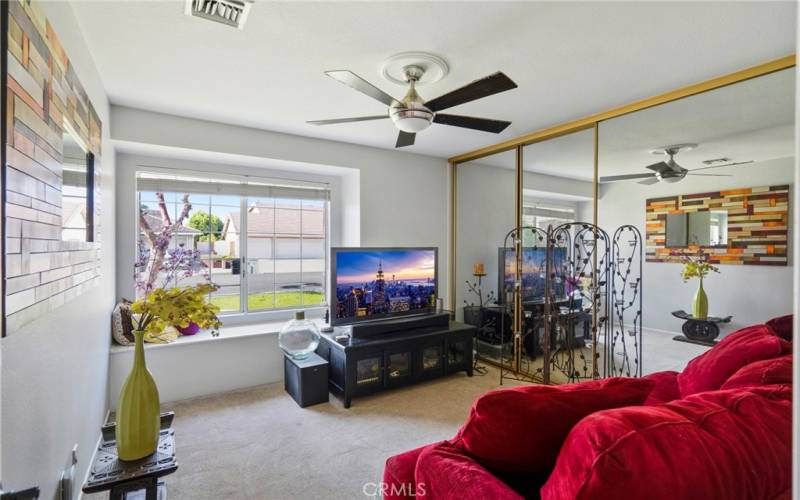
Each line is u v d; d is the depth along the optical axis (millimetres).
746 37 1969
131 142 3016
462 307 4668
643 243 2895
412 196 4523
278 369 3699
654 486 716
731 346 1763
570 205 3420
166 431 1829
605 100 2836
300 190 4277
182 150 3281
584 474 765
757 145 2318
